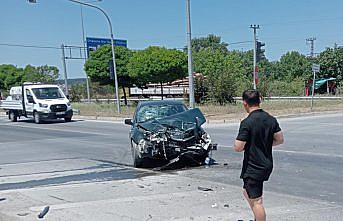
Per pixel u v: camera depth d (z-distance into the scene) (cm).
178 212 638
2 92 7181
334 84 5438
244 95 494
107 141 1656
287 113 2525
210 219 597
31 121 3178
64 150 1454
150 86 6062
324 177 849
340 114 2569
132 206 682
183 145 1027
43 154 1380
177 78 4347
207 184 834
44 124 2769
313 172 900
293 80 6303
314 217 591
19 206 714
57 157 1302
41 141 1761
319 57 5722
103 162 1175
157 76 4256
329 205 652
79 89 6450
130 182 881
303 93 5369
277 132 483
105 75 4469
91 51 4684
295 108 2892
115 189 819
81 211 664
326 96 4406
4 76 7531
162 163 1066
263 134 474
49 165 1155
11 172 1066
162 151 1019
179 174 955
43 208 691
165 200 714
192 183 848
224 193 753
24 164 1190
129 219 612
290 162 1027
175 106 1209
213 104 3453
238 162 1080
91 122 2756
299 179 838
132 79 4625
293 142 1387
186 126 1057
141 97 6262
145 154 1029
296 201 679
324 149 1215
